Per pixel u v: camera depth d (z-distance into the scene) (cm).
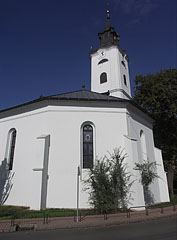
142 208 1247
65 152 1378
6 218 974
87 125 1499
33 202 1191
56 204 1256
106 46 2628
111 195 1130
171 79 2248
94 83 2567
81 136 1451
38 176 1241
